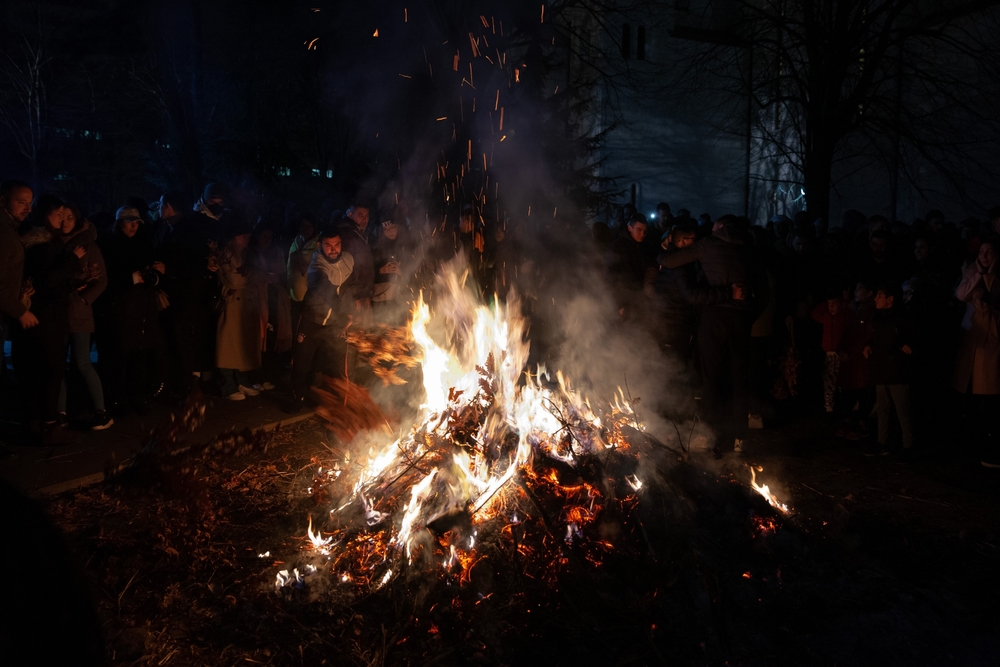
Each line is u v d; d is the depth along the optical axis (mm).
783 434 7016
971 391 6395
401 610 3529
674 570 3877
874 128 17391
